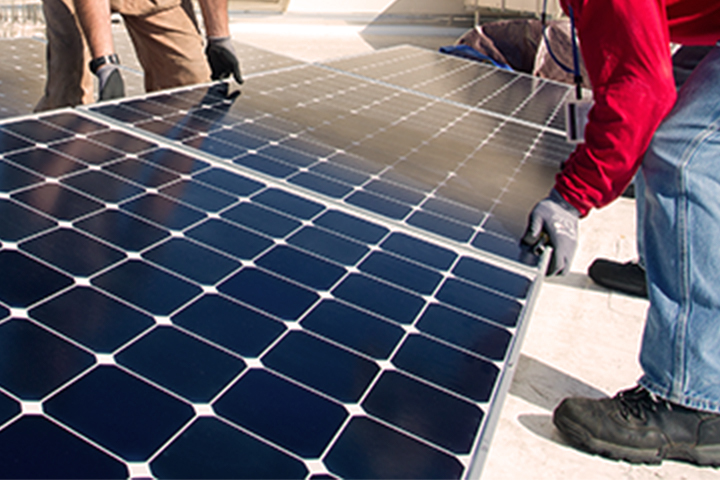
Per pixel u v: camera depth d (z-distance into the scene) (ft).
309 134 8.79
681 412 6.24
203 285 4.66
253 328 4.32
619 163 5.79
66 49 10.72
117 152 6.64
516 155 9.86
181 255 4.99
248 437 3.42
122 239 5.01
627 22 5.32
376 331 4.59
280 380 3.89
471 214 7.20
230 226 5.64
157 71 12.55
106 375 3.63
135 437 3.27
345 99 11.21
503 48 25.23
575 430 6.46
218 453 3.28
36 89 12.73
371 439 3.58
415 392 4.04
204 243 5.24
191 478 3.10
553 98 14.96
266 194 6.45
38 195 5.37
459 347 4.60
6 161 5.84
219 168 6.83
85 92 11.35
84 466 3.05
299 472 3.26
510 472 6.20
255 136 8.21
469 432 3.79
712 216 5.46
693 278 5.62
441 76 15.23
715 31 6.28
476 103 12.95
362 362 4.22
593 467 6.41
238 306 4.52
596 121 5.77
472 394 4.13
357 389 3.96
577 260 10.85
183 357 3.91
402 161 8.51
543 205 6.41
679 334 5.78
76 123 7.22
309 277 5.10
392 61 16.02
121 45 17.54
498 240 6.64
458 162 8.95
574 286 10.00
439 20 36.99
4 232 4.74
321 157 7.97
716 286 5.54
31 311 3.99
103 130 7.19
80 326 3.97
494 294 5.49
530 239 6.46
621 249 11.40
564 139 11.36
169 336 4.06
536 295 5.59
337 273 5.26
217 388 3.72
